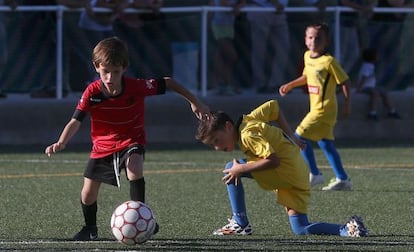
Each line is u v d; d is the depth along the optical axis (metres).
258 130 20.39
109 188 29.30
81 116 20.08
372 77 44.47
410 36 45.81
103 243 20.14
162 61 42.25
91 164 20.48
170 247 19.66
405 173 33.28
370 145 41.84
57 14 40.81
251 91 43.44
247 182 30.73
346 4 44.53
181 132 42.31
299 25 43.69
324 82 29.72
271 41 43.38
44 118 40.81
